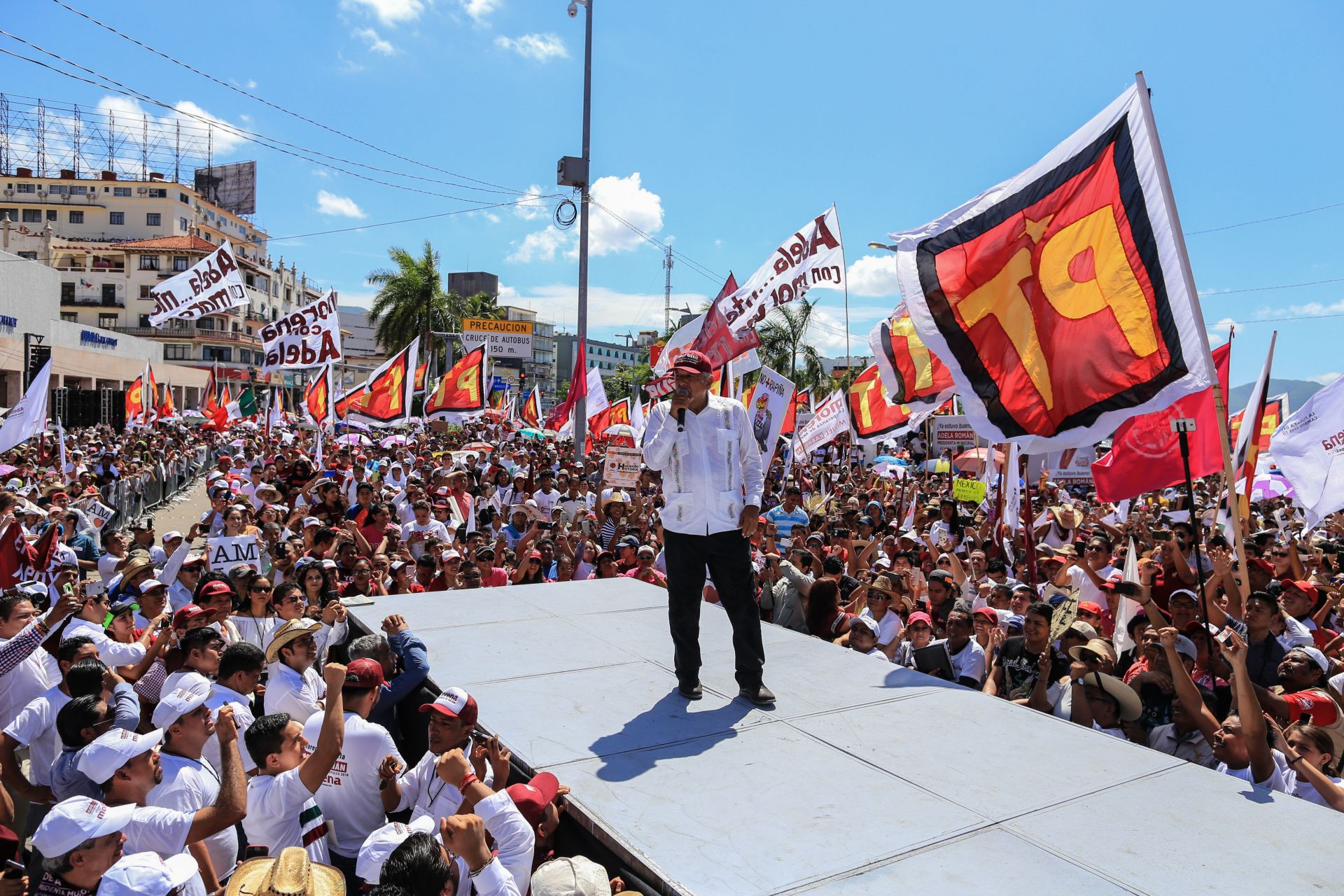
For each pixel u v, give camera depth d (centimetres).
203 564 807
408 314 5647
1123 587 628
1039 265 580
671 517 416
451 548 919
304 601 579
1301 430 904
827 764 340
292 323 1756
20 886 392
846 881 256
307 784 381
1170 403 515
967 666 624
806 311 4706
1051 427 565
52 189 8294
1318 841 279
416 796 398
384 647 473
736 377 1246
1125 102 549
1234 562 791
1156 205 528
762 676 425
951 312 610
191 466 2770
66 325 4091
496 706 405
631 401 2516
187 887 305
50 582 875
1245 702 406
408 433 3494
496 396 4541
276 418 3212
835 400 1647
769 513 1253
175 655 580
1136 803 306
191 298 1716
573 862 286
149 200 8319
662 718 390
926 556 1055
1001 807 302
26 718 482
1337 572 927
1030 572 804
